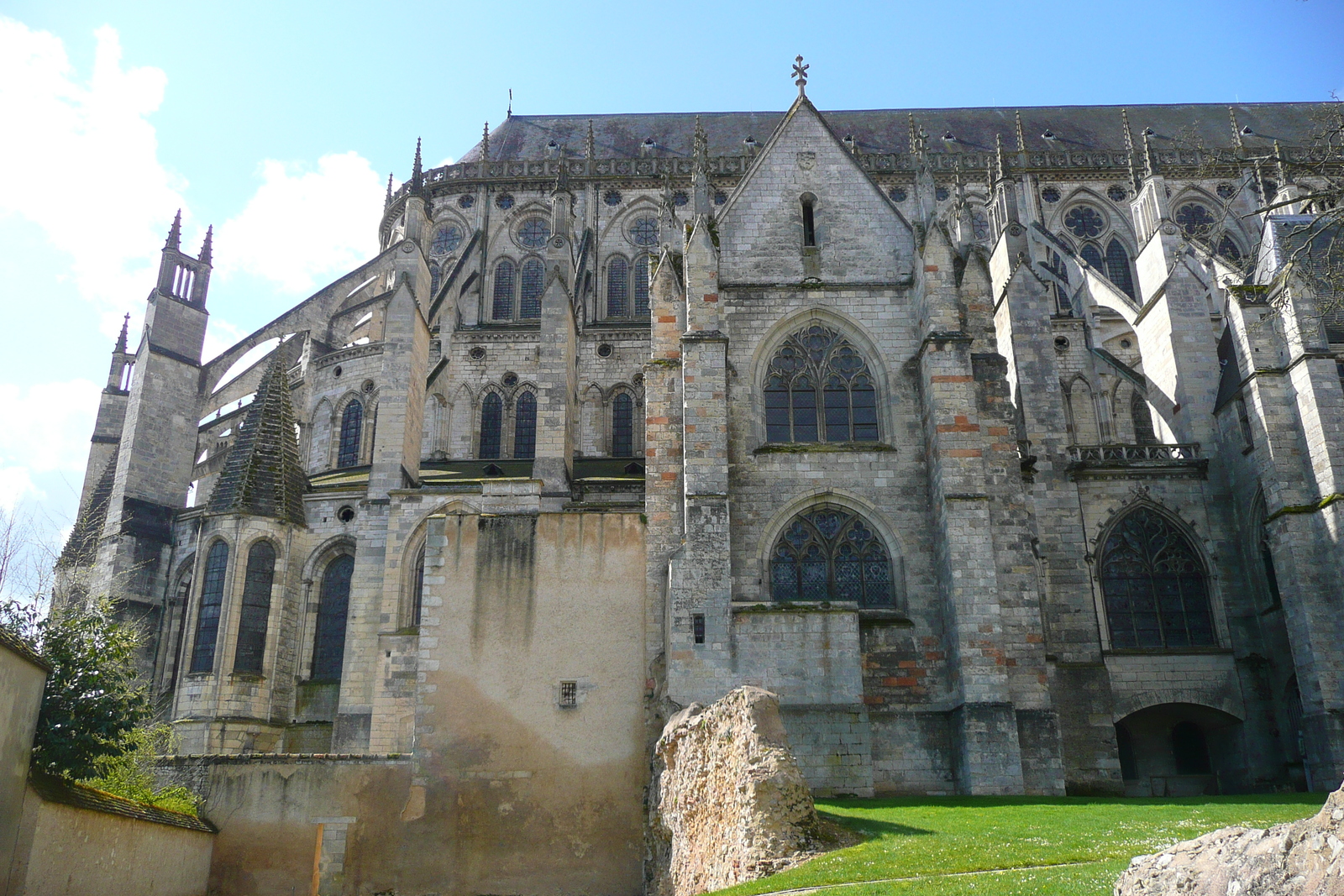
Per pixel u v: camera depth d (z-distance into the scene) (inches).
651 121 3599.9
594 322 2878.9
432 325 2664.9
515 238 3036.4
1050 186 3070.9
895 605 1531.7
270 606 1967.3
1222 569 1868.8
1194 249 2198.6
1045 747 1429.6
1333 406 1683.1
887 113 3590.1
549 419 2075.5
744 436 1614.2
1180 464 1916.8
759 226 1722.4
